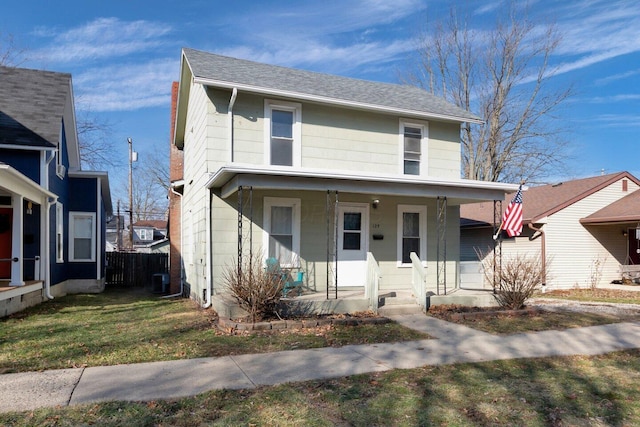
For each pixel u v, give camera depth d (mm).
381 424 3758
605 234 17422
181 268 14820
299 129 10758
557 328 8109
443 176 12492
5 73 13797
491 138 25062
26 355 5902
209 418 3811
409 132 12234
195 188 11695
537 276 10094
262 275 8062
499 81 24844
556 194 18359
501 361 5797
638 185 18484
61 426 3605
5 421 3699
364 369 5332
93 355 5914
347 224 11203
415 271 9914
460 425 3768
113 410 3965
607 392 4672
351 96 11305
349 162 11305
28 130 11500
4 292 8914
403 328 7863
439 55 26359
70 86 14375
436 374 5176
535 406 4234
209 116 9938
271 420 3785
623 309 10812
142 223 52531
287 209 10508
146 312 9828
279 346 6453
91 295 14273
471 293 10781
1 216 12109
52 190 12570
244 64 12133
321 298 9258
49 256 12531
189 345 6480
